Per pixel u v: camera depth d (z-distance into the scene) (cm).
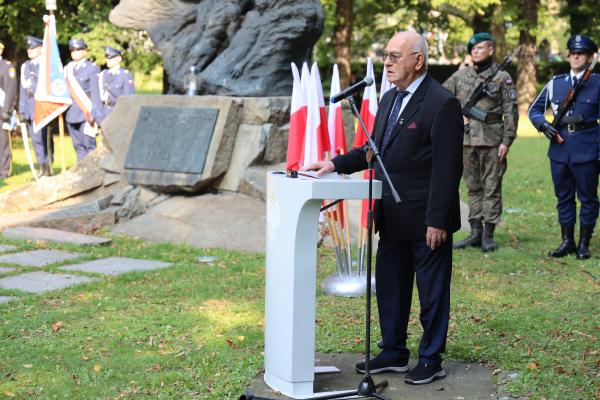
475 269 859
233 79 1134
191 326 662
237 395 518
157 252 936
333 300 744
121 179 1120
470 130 943
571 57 908
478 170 955
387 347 562
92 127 1465
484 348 605
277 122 1073
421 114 530
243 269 855
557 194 925
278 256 512
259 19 1156
